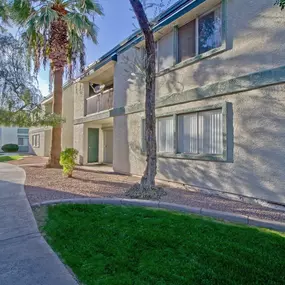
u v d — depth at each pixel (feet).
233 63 22.86
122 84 41.29
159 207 19.98
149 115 23.71
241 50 22.17
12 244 13.15
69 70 46.98
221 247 12.55
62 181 32.48
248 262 11.12
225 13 23.63
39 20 39.27
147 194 22.62
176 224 15.71
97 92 56.59
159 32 31.37
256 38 20.99
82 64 47.26
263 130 20.25
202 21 26.91
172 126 30.45
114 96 43.65
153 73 23.75
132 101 38.58
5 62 33.55
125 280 9.83
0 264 11.09
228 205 20.48
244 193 21.66
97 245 12.95
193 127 27.50
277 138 19.30
